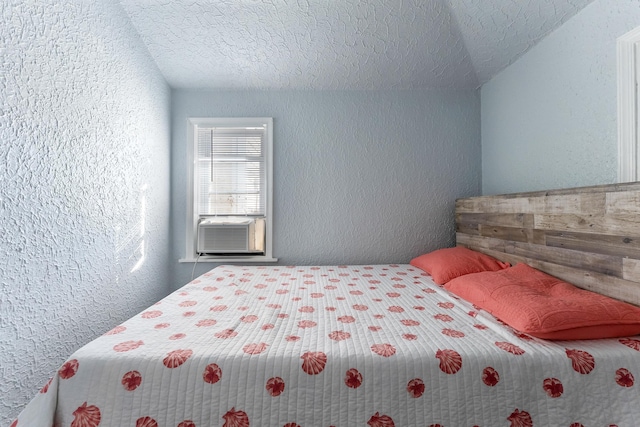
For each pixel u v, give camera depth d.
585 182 1.40
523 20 1.61
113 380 0.79
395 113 2.35
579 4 1.38
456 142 2.35
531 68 1.76
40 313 1.16
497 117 2.12
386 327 1.06
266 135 2.40
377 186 2.34
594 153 1.35
